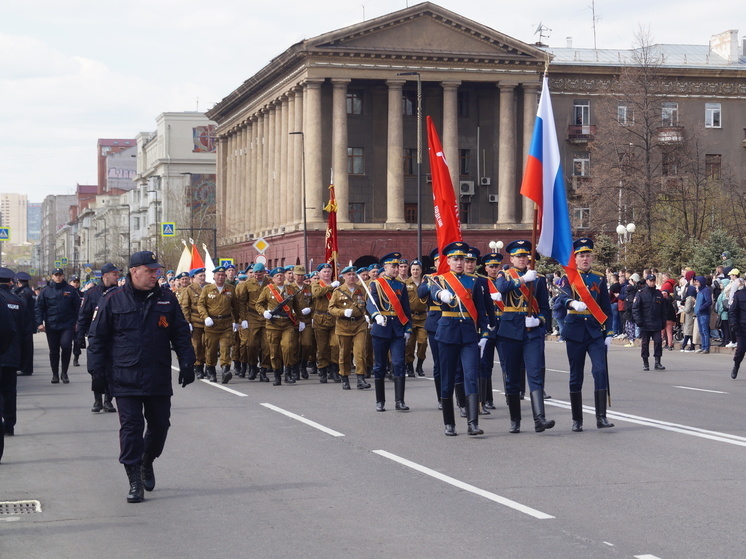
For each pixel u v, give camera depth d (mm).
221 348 21438
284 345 20531
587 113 71500
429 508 8797
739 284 29172
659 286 33250
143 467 9773
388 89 67875
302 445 12383
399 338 15703
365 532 8008
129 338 9344
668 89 72188
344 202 66688
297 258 67438
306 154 67000
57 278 21922
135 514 8844
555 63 70312
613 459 11023
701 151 66625
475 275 13008
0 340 11383
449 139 68375
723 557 7102
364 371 19453
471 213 71125
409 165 70000
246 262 83062
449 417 12992
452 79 68250
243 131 87062
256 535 8008
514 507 8758
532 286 13234
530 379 13141
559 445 12055
